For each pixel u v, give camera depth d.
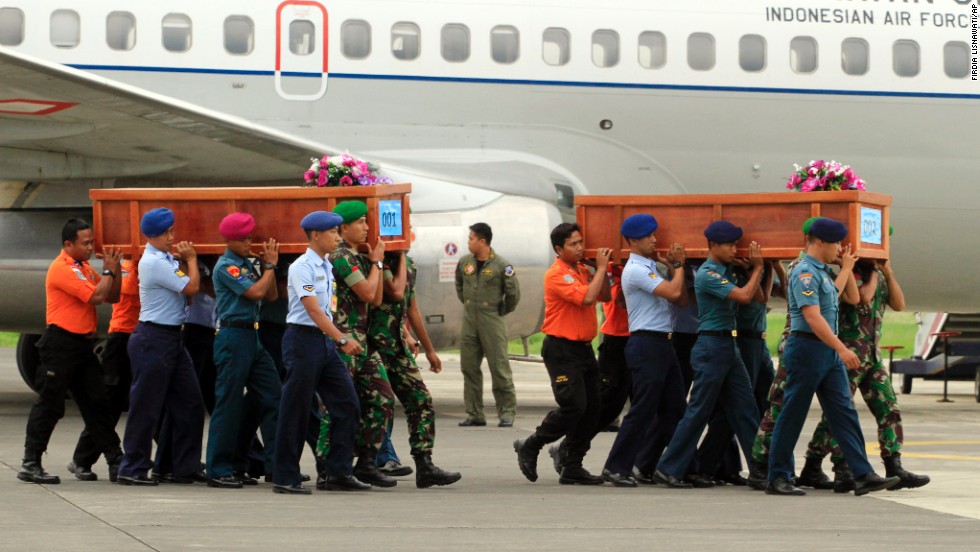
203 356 33.78
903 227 57.31
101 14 51.81
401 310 32.41
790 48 56.09
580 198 34.78
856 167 56.50
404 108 53.62
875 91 56.38
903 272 58.38
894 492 32.38
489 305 48.25
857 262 33.06
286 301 34.00
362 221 30.97
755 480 32.72
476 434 45.97
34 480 31.61
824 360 30.58
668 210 34.09
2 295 49.62
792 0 56.25
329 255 30.86
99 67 51.62
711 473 33.81
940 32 56.88
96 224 34.22
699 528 26.02
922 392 77.50
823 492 32.72
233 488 31.42
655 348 32.81
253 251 33.16
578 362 32.75
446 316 51.19
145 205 33.91
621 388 35.09
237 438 32.38
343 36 53.28
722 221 32.09
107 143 47.31
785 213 32.91
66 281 31.31
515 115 54.38
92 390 32.03
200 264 33.78
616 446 33.38
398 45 53.69
